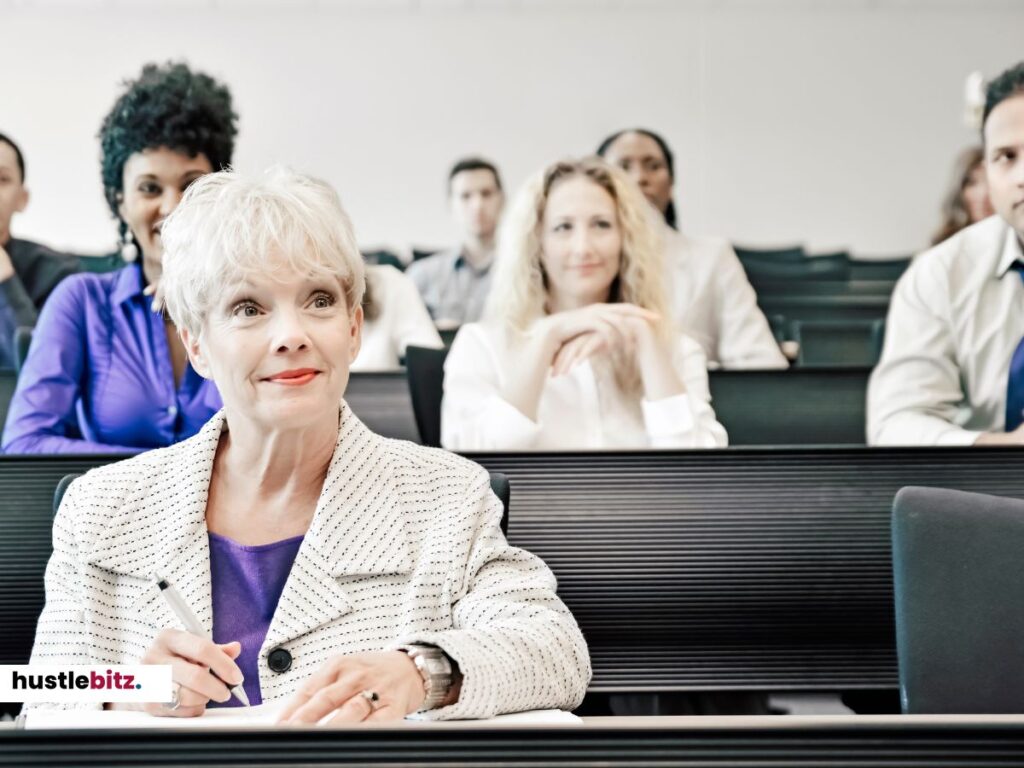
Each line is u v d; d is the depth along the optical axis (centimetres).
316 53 456
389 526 131
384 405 342
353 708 100
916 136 453
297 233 124
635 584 183
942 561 133
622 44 459
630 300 337
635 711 214
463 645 110
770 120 457
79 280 330
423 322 421
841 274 448
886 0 452
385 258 454
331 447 134
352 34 457
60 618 129
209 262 123
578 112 460
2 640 176
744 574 183
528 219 339
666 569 184
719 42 457
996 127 405
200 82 405
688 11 457
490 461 186
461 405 320
